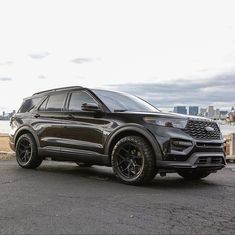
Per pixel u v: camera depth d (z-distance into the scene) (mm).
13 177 7645
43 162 10992
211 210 5098
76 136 7910
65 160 8305
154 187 6809
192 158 6707
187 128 6777
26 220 4445
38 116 8891
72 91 8461
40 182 7094
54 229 4121
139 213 4840
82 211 4887
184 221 4520
